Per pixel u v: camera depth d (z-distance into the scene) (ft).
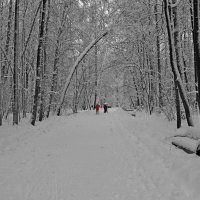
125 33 88.38
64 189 20.31
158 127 53.57
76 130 55.93
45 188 20.48
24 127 56.08
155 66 85.51
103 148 36.24
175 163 25.08
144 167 25.75
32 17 80.12
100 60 144.77
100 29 95.09
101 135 48.91
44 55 77.56
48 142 40.37
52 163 27.91
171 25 50.31
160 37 80.43
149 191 19.58
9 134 46.91
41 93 76.23
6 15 77.05
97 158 30.27
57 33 89.97
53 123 67.92
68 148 36.11
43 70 77.46
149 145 35.88
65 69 111.45
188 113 45.55
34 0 75.92
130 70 117.39
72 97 123.95
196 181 19.69
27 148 35.40
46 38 77.66
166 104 67.56
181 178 21.52
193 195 18.13
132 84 141.79
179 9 66.08
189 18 67.05
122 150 34.58
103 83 195.93
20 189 20.22
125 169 25.57
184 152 29.81
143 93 106.01
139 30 82.48
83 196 18.89
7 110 74.74
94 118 90.74
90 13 95.04
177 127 48.75
